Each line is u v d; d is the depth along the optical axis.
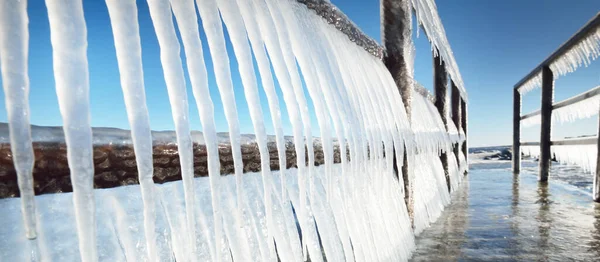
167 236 1.01
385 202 2.12
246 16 1.20
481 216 3.42
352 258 1.63
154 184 0.79
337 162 1.79
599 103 4.07
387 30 2.63
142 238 0.95
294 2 1.54
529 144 7.21
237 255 1.11
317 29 1.70
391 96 2.45
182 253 1.00
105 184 0.72
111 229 0.88
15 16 0.57
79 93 0.65
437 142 4.55
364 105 1.97
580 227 2.90
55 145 0.63
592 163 4.30
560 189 5.14
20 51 0.57
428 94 4.64
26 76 0.58
